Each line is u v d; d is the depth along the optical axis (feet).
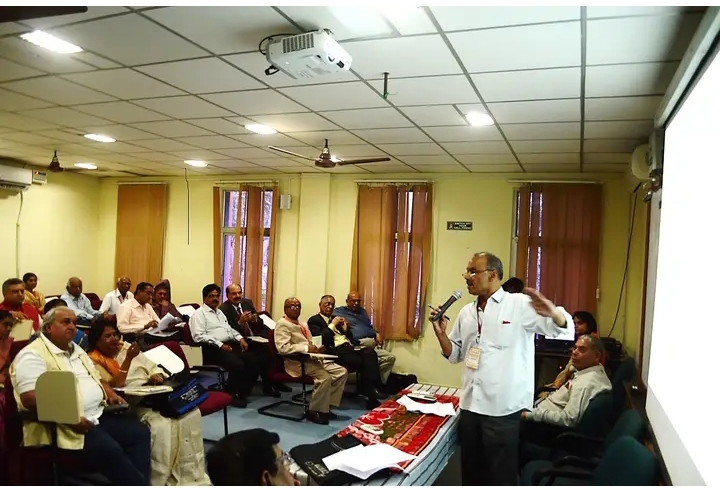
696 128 5.83
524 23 6.99
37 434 8.18
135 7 7.08
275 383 17.25
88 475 10.24
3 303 14.82
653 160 10.62
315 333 17.83
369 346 17.87
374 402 16.29
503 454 7.98
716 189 4.70
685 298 5.98
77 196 24.76
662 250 8.18
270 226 22.15
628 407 10.39
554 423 9.58
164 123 13.84
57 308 9.29
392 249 20.04
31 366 8.46
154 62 9.25
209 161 19.75
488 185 19.25
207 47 8.46
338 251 21.18
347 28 7.46
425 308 19.65
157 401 10.01
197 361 18.65
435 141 14.43
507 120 11.89
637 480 5.86
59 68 9.75
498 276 8.45
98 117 13.48
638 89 9.29
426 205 19.72
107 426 9.16
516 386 8.09
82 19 7.52
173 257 24.31
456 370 19.20
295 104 11.47
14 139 16.90
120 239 25.16
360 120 12.55
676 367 6.25
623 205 17.67
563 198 18.11
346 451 7.80
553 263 18.04
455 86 9.73
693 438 4.97
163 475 9.57
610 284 17.70
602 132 12.43
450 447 9.35
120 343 11.00
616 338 17.47
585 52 7.83
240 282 22.38
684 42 7.25
